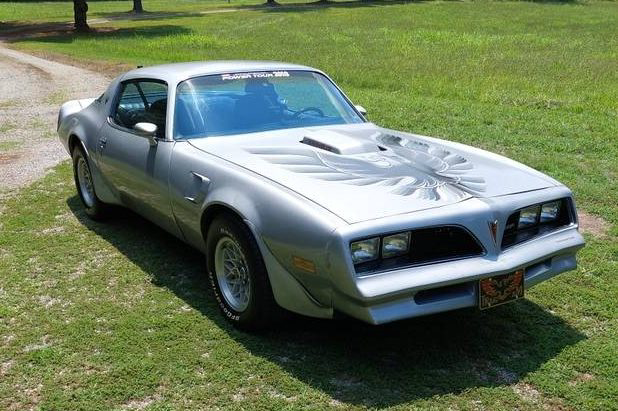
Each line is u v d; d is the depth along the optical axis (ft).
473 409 10.55
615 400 10.75
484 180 12.76
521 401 10.73
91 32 128.26
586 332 13.03
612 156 26.48
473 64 66.49
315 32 116.98
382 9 179.73
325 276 10.93
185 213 14.32
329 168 12.85
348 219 10.82
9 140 32.83
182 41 97.25
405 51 82.23
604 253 16.85
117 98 18.15
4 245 17.93
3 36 125.49
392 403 10.69
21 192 23.12
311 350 12.34
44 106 44.01
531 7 181.68
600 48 86.89
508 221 12.04
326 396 10.90
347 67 63.21
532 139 29.27
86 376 11.59
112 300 14.56
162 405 10.74
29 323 13.53
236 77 16.49
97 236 18.63
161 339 12.80
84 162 19.51
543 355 12.13
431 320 13.51
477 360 11.98
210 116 15.47
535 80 54.19
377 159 13.38
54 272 16.11
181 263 16.62
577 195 21.42
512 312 13.87
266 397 10.91
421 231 11.05
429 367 11.75
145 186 15.81
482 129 31.71
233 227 12.53
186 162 14.28
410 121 33.71
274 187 12.07
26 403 10.86
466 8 178.40
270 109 16.08
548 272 12.41
